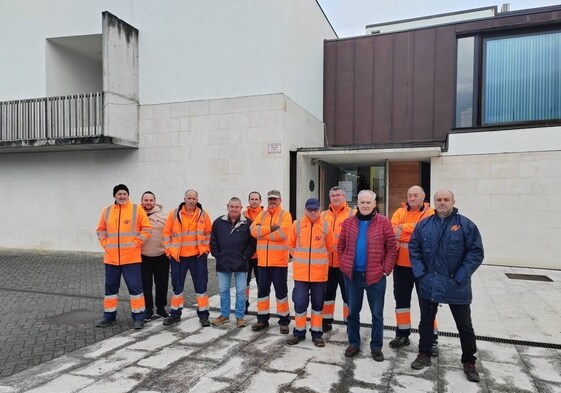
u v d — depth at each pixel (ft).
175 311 17.87
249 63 34.22
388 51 41.27
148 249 18.35
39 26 40.75
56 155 40.27
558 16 34.12
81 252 39.24
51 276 28.12
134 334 16.46
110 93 34.71
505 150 33.73
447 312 19.98
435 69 39.45
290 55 35.12
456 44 37.88
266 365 13.43
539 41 34.88
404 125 40.57
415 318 19.02
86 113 36.78
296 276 15.43
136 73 37.42
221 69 35.04
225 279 17.65
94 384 12.00
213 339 15.90
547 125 32.63
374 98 41.68
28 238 41.27
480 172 34.42
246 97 34.24
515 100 35.47
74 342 15.48
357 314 14.29
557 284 26.50
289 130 34.71
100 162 38.73
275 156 33.37
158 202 36.83
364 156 36.29
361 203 14.10
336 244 16.08
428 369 13.25
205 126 35.42
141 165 37.42
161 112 36.81
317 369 13.15
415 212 15.48
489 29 36.19
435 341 15.01
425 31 39.81
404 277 15.20
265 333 16.65
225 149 34.81
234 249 17.37
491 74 36.42
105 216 17.49
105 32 34.27
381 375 12.77
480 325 17.84
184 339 15.89
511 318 18.93
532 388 12.00
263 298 17.07
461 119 37.58
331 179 43.32
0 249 41.45
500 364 13.74
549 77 34.45
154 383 12.09
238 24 34.58
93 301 21.62
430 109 39.65
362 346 15.34
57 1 40.16
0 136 39.50
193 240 17.66
